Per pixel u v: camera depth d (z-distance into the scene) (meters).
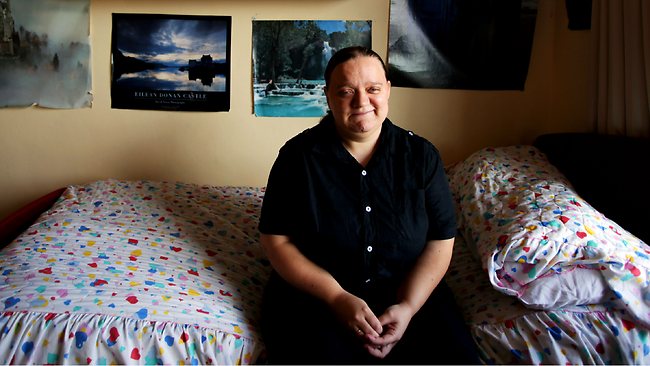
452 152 1.98
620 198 1.34
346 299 1.03
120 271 1.17
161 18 1.88
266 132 1.95
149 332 1.00
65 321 0.98
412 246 1.11
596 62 1.64
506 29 1.88
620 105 1.53
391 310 1.03
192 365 1.01
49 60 1.90
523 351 1.04
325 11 1.87
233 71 1.91
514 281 1.07
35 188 2.00
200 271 1.27
